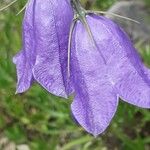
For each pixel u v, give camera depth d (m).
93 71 0.07
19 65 0.07
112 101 0.06
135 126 0.13
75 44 0.07
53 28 0.07
